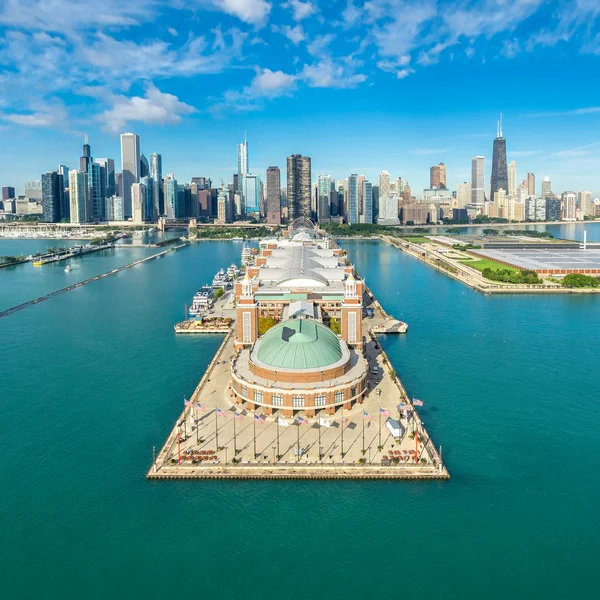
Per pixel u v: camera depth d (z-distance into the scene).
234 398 190.50
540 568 116.94
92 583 113.00
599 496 140.00
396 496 138.88
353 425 170.25
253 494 139.12
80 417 183.25
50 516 132.25
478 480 146.00
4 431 173.75
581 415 184.12
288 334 189.62
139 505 135.88
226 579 114.00
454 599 109.19
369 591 111.06
